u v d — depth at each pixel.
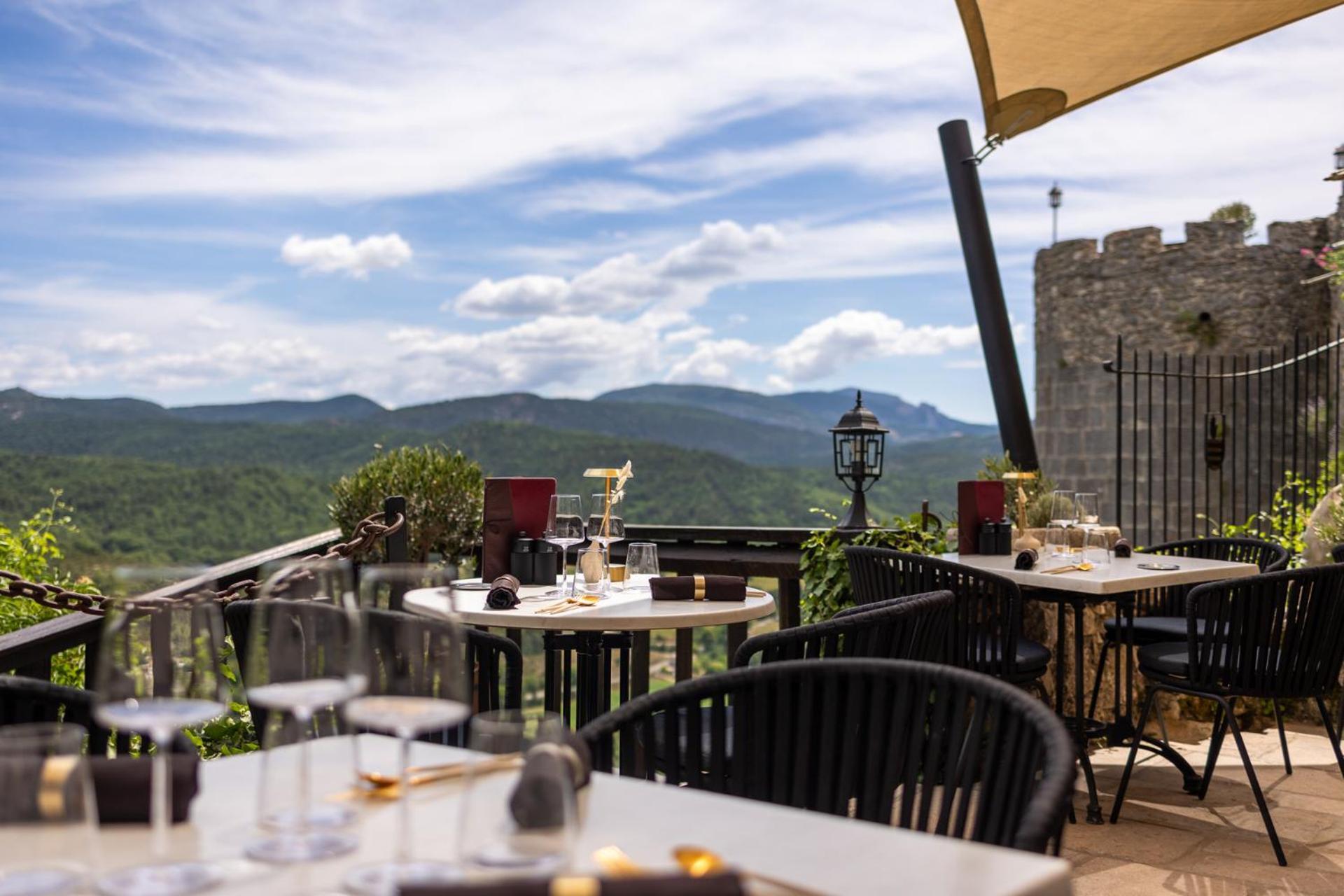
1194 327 16.94
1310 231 16.27
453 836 1.13
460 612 3.05
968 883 1.00
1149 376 7.76
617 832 1.16
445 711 1.09
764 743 1.74
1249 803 4.09
